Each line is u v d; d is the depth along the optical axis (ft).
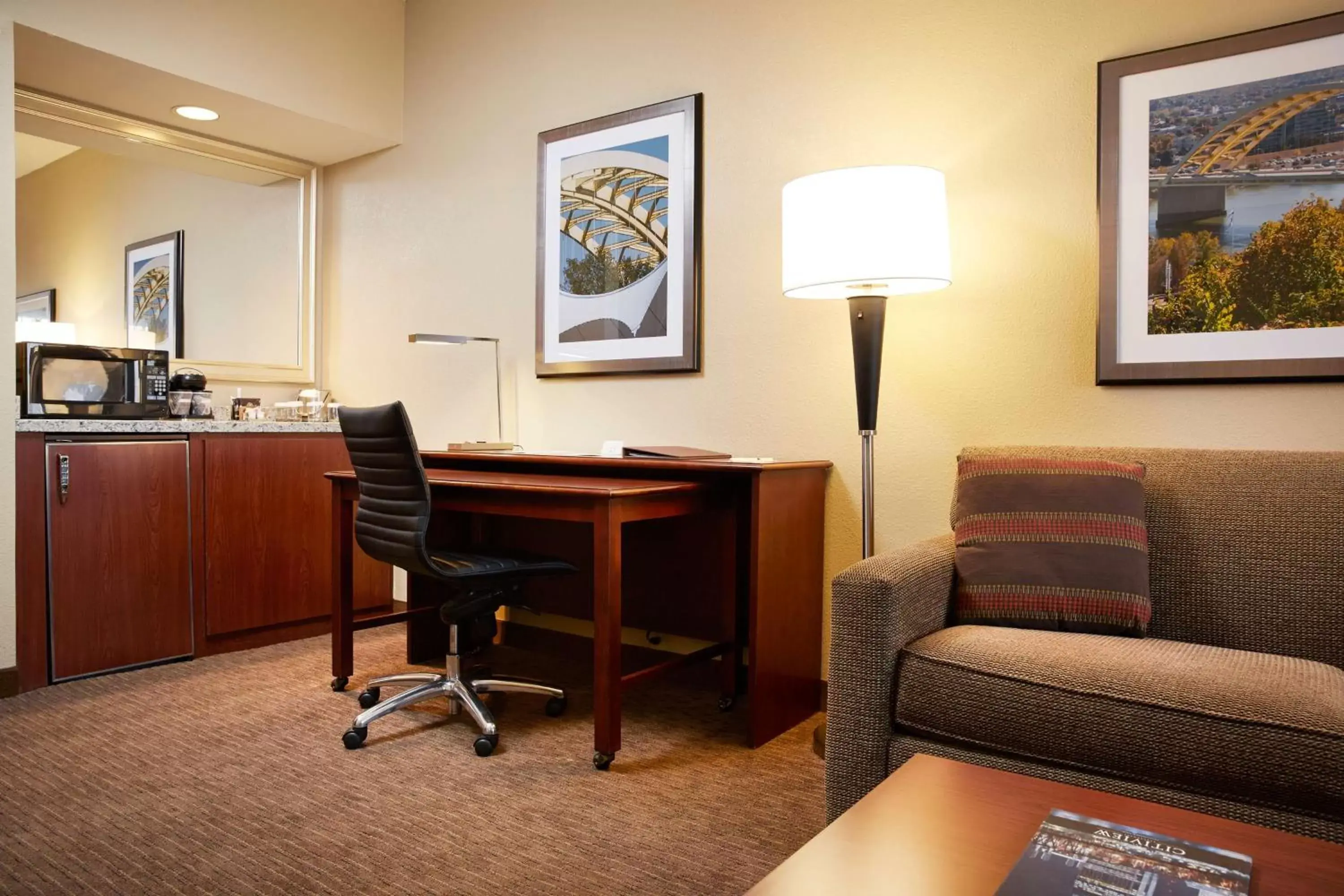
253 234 11.66
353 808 5.75
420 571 7.01
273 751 6.77
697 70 8.93
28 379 8.57
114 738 7.03
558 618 10.05
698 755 6.77
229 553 9.87
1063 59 7.00
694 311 8.83
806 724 7.59
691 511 7.22
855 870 2.81
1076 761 4.43
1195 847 2.90
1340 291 5.95
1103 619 5.41
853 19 7.97
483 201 10.75
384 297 11.79
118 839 5.30
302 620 10.60
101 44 8.70
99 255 10.28
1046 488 5.93
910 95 7.68
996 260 7.29
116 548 8.96
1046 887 2.63
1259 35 6.17
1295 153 6.09
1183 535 5.85
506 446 9.77
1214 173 6.36
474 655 9.85
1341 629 5.26
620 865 5.00
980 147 7.36
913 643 5.11
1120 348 6.70
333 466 10.89
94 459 8.82
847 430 7.98
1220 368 6.33
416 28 11.46
